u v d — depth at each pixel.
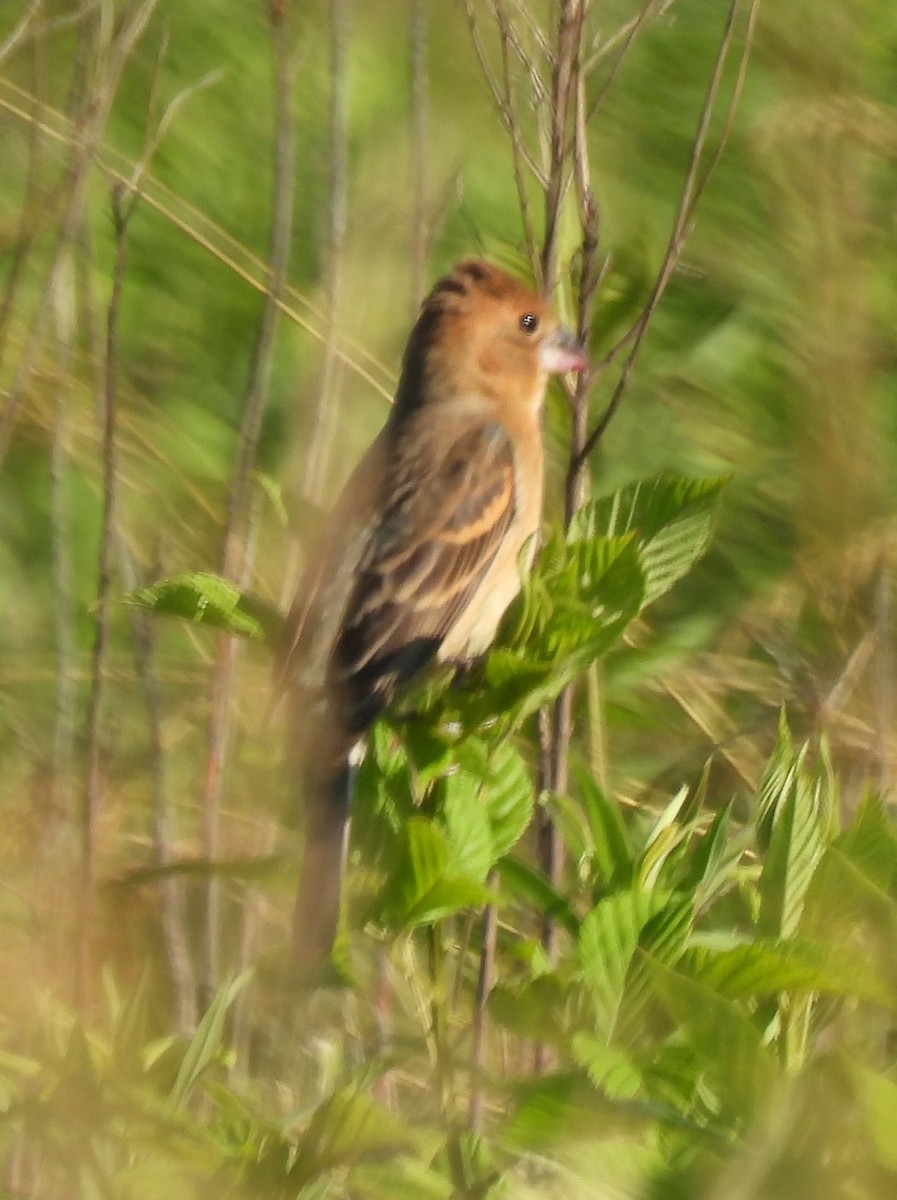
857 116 13.33
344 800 7.45
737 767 10.15
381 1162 5.12
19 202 12.26
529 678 5.61
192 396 12.99
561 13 8.30
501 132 12.09
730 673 11.20
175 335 13.40
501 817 5.58
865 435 12.10
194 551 10.84
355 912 5.40
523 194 8.79
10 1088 5.59
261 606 6.13
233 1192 4.96
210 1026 5.53
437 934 5.39
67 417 10.62
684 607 11.93
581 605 5.77
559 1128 4.84
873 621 11.02
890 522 11.66
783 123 13.13
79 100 10.00
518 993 5.24
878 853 5.27
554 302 9.12
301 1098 7.38
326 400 9.81
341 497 8.97
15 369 11.23
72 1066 5.10
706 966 5.05
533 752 9.30
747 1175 4.50
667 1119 4.75
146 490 10.92
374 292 10.92
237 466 9.58
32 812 9.93
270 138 14.83
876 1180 4.44
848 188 13.16
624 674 9.52
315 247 13.39
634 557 5.79
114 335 9.05
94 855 8.73
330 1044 6.92
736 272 13.34
